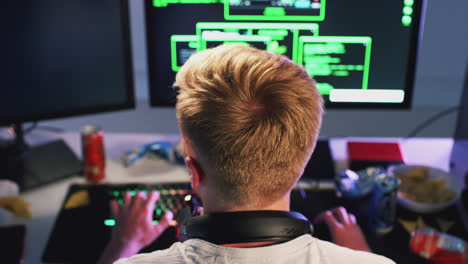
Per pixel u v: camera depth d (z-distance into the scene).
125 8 1.19
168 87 1.26
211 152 0.52
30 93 1.17
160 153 1.34
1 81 1.13
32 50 1.13
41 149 1.31
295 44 1.20
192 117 0.52
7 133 1.44
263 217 0.53
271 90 0.52
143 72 1.57
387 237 1.00
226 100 0.51
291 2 1.16
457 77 1.53
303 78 0.55
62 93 1.20
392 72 1.21
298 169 0.55
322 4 1.16
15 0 1.08
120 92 1.27
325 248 0.55
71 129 1.60
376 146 1.35
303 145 0.54
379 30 1.17
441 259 0.92
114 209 1.00
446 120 1.53
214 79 0.52
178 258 0.53
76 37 1.16
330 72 1.23
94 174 1.19
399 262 0.93
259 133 0.51
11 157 1.26
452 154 1.31
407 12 1.15
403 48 1.19
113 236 0.91
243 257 0.51
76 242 0.96
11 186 1.11
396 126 1.55
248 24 1.19
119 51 1.22
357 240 0.91
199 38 1.21
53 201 1.13
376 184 1.01
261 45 1.21
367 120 1.54
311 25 1.18
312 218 1.03
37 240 0.99
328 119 1.54
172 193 1.09
